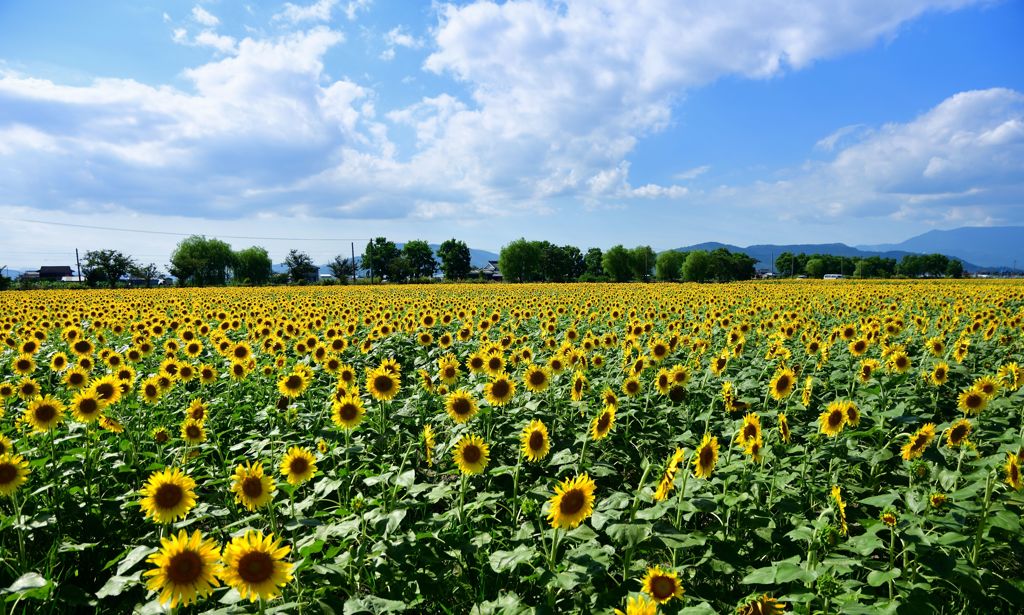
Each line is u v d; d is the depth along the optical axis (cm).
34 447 781
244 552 386
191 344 1466
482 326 1794
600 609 480
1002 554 624
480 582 550
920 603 452
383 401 885
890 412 850
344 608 439
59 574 567
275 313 2702
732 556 565
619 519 575
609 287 7044
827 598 434
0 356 1523
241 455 819
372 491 734
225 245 13075
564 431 925
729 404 880
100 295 5012
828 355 1405
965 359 1385
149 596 478
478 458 614
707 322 1986
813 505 668
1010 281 8081
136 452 807
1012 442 784
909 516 536
